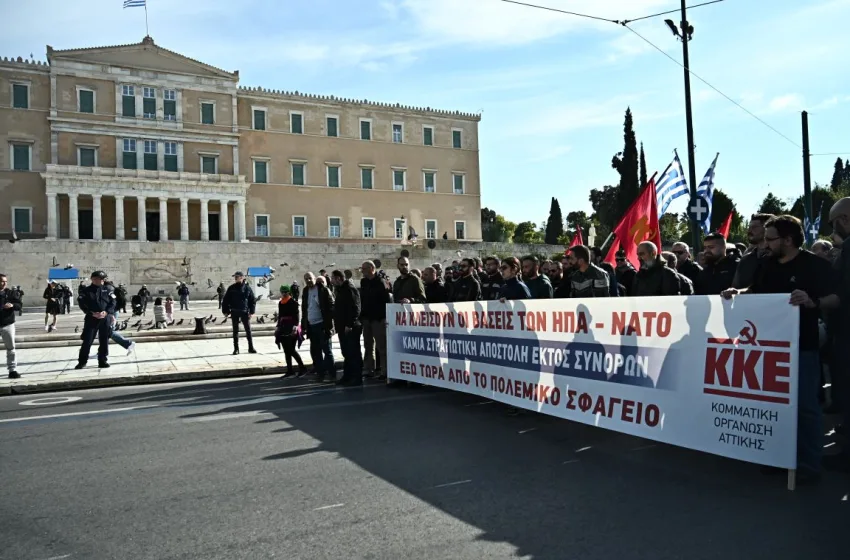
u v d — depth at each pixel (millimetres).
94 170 52938
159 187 55469
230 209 61469
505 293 9297
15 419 9109
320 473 6238
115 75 55719
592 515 5023
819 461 5758
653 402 6586
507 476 6062
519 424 8281
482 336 9195
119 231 53750
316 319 12320
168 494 5715
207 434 7949
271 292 55812
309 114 64250
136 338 20828
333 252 58375
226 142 59938
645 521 4883
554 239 95750
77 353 16859
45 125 53500
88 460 6871
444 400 10016
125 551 4539
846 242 5973
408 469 6328
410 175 69000
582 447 7094
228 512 5238
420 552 4398
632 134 57719
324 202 64438
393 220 67875
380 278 12352
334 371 12211
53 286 25047
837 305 5754
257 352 16641
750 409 5723
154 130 56875
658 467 6297
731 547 4395
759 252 7898
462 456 6777
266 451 7086
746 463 6379
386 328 11766
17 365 14281
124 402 10359
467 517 5027
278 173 62562
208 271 53781
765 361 5625
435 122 70688
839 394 6195
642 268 8852
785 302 5504
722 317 5957
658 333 6547
